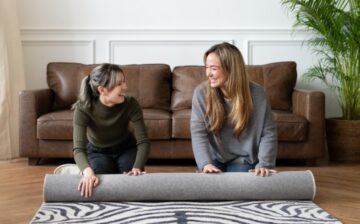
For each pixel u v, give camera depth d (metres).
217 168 2.33
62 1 4.19
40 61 4.21
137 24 4.22
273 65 3.89
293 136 3.37
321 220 1.97
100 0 4.20
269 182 2.22
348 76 3.75
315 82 4.24
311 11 3.75
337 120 3.67
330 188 2.70
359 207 2.26
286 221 1.95
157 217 2.00
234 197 2.22
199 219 1.97
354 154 3.67
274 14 4.21
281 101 3.77
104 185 2.19
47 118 3.36
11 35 3.89
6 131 3.76
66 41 4.20
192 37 4.23
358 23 3.63
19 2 4.17
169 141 3.42
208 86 2.31
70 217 2.00
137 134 2.38
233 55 2.23
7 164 3.54
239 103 2.24
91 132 2.41
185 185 2.19
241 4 4.21
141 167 2.33
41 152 3.42
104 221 1.95
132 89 3.80
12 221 2.05
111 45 4.23
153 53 4.24
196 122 2.34
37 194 2.55
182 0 4.20
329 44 3.76
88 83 2.29
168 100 3.86
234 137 2.35
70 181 2.21
